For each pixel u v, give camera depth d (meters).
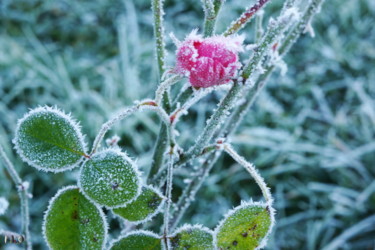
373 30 1.62
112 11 1.67
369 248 1.08
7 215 1.08
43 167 0.31
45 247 1.04
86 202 0.32
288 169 1.18
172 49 1.39
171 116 0.33
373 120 1.27
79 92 1.38
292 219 1.14
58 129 0.31
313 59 1.53
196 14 1.67
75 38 1.61
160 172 0.38
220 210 1.14
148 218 0.32
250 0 1.54
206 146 0.34
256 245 0.32
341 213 1.13
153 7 0.37
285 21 0.31
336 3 1.66
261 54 0.31
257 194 1.18
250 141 1.20
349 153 1.20
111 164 0.31
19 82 1.33
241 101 0.43
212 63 0.31
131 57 1.52
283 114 1.34
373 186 1.13
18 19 1.61
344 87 1.47
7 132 1.22
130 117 1.25
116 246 0.33
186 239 0.33
